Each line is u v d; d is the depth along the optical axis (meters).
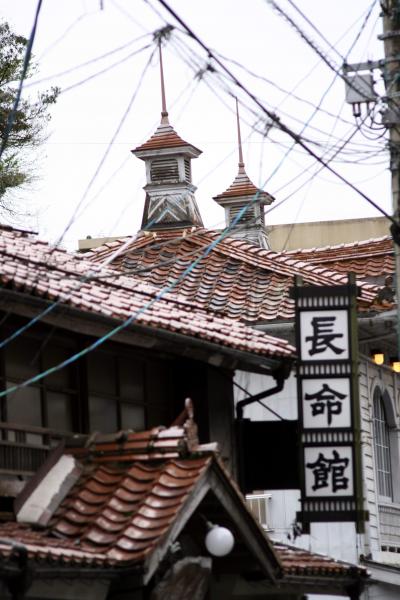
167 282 35.25
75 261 26.75
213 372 26.44
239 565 21.88
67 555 17.88
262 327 33.34
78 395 23.44
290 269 35.69
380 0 23.08
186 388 26.20
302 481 25.98
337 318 26.56
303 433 26.16
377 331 34.50
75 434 23.09
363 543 35.66
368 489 36.56
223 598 23.14
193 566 20.16
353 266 40.19
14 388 20.47
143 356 25.42
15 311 20.95
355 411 26.11
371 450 37.12
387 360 38.53
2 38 38.56
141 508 19.48
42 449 22.19
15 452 21.59
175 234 37.78
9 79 38.47
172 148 42.34
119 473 20.62
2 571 17.12
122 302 23.91
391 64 22.83
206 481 20.11
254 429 27.05
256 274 35.41
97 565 18.25
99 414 23.92
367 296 34.12
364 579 25.38
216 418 26.28
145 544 18.83
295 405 34.94
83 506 20.05
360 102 22.78
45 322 22.06
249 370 26.56
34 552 17.41
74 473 20.66
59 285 22.70
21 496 20.59
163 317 24.11
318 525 35.44
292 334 33.84
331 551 35.34
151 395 25.56
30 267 23.09
